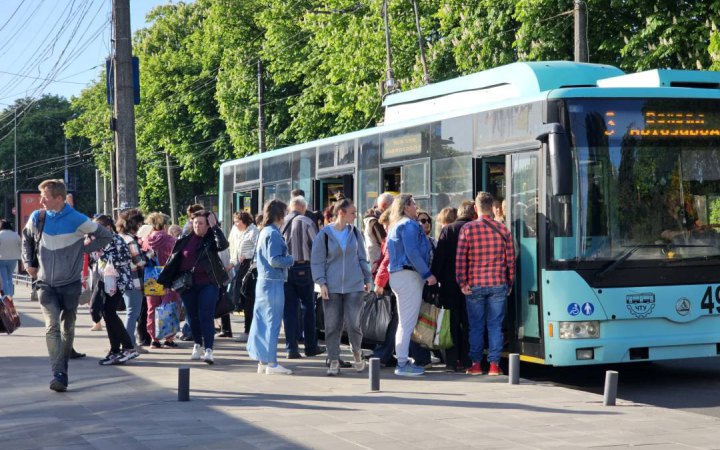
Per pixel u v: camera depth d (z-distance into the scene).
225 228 25.88
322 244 12.71
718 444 8.34
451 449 8.07
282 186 21.28
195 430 8.88
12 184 105.62
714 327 12.16
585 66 13.79
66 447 8.16
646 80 12.59
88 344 16.64
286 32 47.91
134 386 11.73
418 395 10.95
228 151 58.59
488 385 11.73
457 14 30.22
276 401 10.55
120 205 21.80
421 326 12.78
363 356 14.28
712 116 12.29
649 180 11.99
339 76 41.53
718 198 12.24
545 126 11.57
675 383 12.91
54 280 11.30
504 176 12.98
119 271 13.80
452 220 13.00
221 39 56.16
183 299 14.35
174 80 64.56
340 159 18.02
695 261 12.06
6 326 13.50
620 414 9.75
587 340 11.70
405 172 15.44
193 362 14.16
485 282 12.40
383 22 38.16
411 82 34.88
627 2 24.61
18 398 10.84
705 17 23.67
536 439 8.50
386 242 12.71
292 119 50.75
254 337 12.88
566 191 11.31
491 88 14.25
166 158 68.00
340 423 9.24
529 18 26.17
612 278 11.78
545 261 11.89
